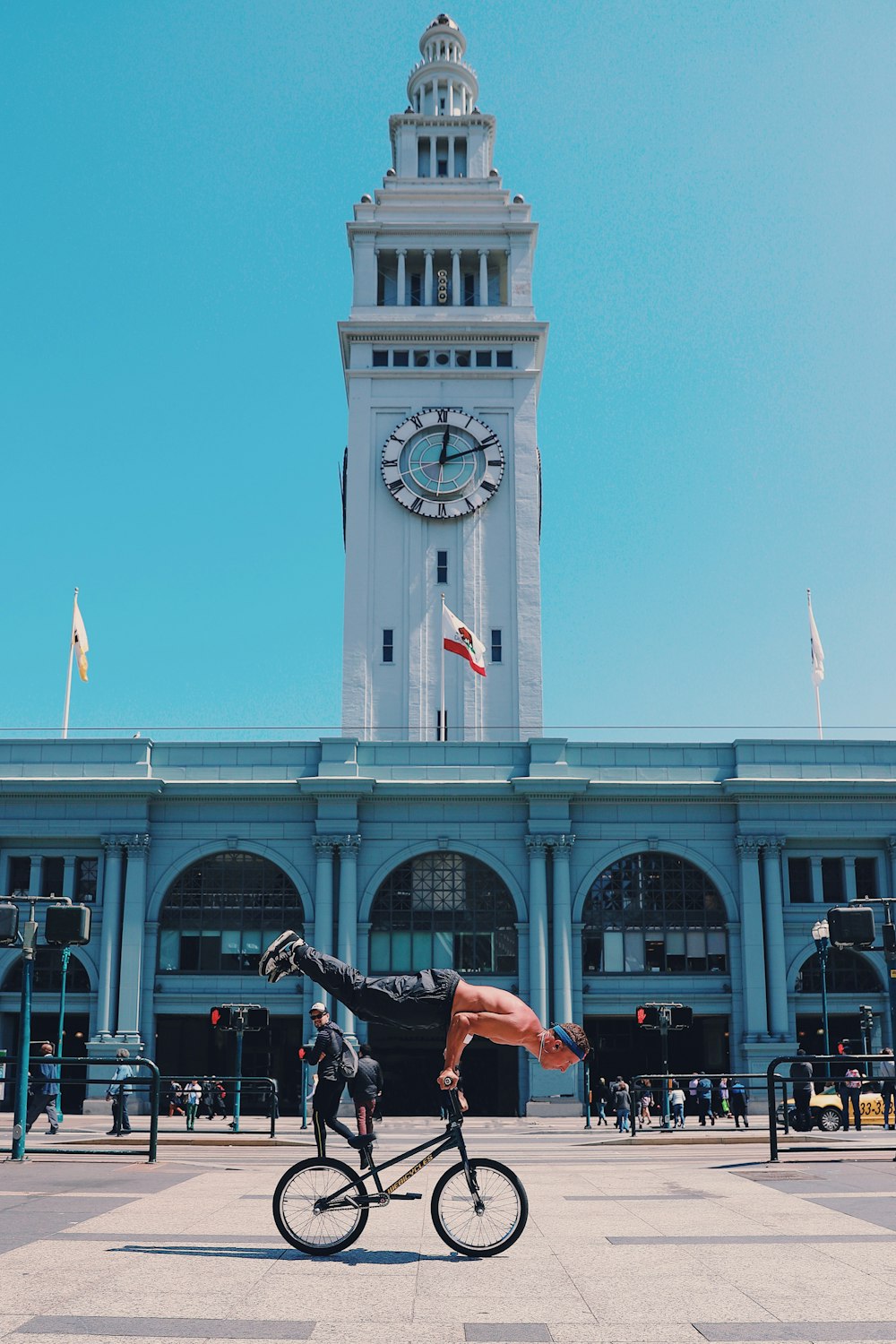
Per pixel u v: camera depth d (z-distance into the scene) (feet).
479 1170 41.93
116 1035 179.11
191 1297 35.32
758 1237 45.34
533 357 255.91
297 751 191.62
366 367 253.24
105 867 185.98
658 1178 66.80
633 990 184.55
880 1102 141.49
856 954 188.34
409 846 187.62
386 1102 183.52
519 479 247.91
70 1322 32.63
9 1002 183.01
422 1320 33.14
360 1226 41.57
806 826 188.65
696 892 188.85
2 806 187.11
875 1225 48.24
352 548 242.99
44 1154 81.41
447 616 220.02
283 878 188.34
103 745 189.57
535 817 187.11
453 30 302.45
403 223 263.49
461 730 234.17
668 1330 32.32
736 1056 182.60
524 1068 179.73
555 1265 39.83
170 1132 137.49
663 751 192.03
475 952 185.26
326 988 42.57
